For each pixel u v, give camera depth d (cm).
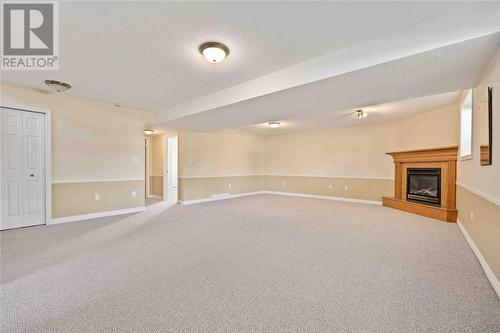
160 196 736
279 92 303
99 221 427
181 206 590
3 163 351
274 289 195
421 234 349
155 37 224
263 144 887
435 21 194
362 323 154
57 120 401
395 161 573
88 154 442
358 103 356
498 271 194
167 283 204
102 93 393
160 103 454
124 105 471
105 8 183
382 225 402
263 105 367
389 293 189
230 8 183
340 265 242
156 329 147
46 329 146
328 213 503
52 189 398
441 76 250
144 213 501
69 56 262
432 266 239
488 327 150
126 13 189
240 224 410
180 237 335
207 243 310
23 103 362
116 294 187
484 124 246
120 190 493
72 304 173
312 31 214
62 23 203
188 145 634
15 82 345
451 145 447
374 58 224
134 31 214
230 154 755
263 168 887
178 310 167
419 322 155
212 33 217
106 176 470
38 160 383
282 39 227
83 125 434
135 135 516
